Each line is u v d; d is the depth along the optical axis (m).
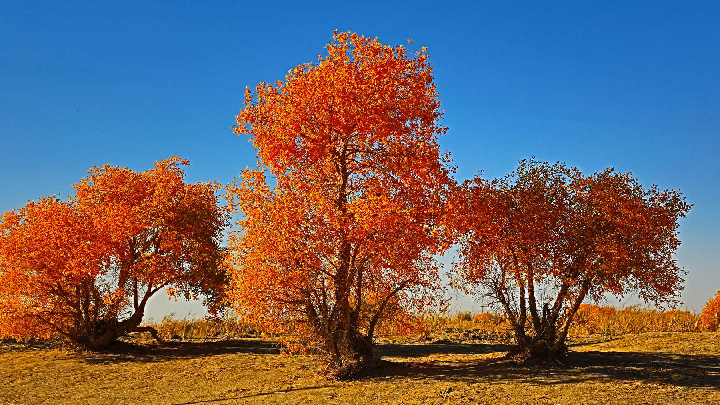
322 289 16.80
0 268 21.98
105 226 22.05
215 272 23.98
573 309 17.08
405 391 14.29
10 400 15.46
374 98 16.23
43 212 22.12
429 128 17.08
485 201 17.06
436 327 29.06
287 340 17.84
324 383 15.99
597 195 16.75
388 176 16.94
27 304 22.42
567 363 17.05
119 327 24.25
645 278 16.50
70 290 23.42
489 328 28.78
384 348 23.39
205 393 15.70
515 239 16.92
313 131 16.78
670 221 16.69
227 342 26.23
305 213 16.20
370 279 17.05
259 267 16.34
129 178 24.58
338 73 16.25
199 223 24.31
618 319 28.28
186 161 25.31
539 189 17.33
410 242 15.88
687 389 13.15
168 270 23.48
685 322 27.20
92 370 19.70
